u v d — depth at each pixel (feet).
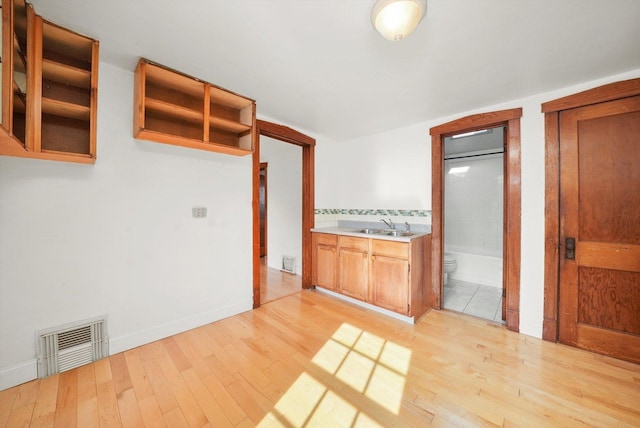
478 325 8.14
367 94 7.56
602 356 6.40
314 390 5.18
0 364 5.02
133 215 6.59
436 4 4.12
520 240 7.62
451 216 14.80
